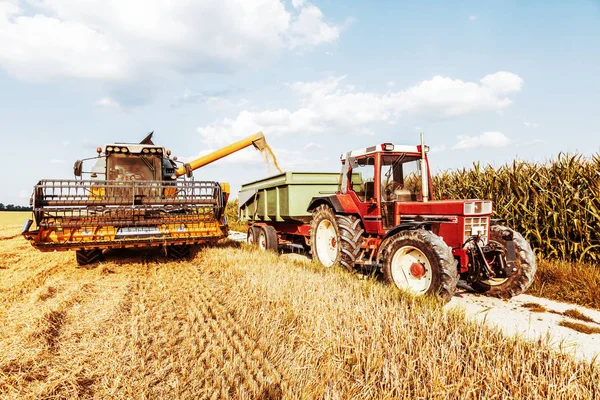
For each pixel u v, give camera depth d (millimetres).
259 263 6902
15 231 19500
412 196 6145
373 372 2727
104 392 2637
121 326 3834
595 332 3930
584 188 6492
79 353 3262
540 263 6180
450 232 5117
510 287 5320
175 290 5395
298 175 8383
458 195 9180
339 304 4031
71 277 6496
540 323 4273
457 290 5961
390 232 5418
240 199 11773
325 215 7129
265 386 2629
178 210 8336
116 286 5699
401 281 5172
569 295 5273
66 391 2633
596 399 2404
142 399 2541
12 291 5527
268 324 3727
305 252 10172
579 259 6180
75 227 7141
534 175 7242
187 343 3395
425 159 6055
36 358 3102
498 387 2518
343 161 7133
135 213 7746
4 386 2678
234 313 4227
